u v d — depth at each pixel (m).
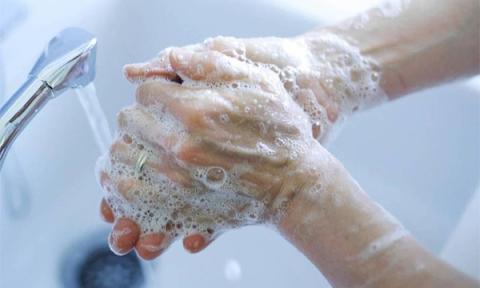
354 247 0.64
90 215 0.97
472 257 0.71
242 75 0.66
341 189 0.65
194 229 0.67
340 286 0.65
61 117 0.91
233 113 0.64
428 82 0.75
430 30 0.73
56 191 0.95
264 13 0.96
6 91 0.83
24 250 0.92
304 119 0.68
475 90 0.91
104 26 0.94
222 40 0.70
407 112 0.95
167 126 0.65
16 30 0.85
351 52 0.73
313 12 0.94
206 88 0.65
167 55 0.67
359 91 0.74
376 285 0.63
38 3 0.88
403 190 0.99
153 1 0.97
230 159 0.65
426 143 0.96
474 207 0.76
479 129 0.92
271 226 0.67
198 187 0.66
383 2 0.75
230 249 0.98
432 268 0.62
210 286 0.96
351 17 0.75
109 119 0.99
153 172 0.66
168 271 0.96
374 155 0.99
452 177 0.96
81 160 0.97
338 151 1.00
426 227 0.98
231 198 0.66
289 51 0.71
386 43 0.74
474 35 0.73
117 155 0.66
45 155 0.91
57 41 0.62
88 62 0.62
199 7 0.97
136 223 0.67
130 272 0.95
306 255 0.66
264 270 0.97
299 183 0.65
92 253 0.96
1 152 0.63
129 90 1.00
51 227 0.95
